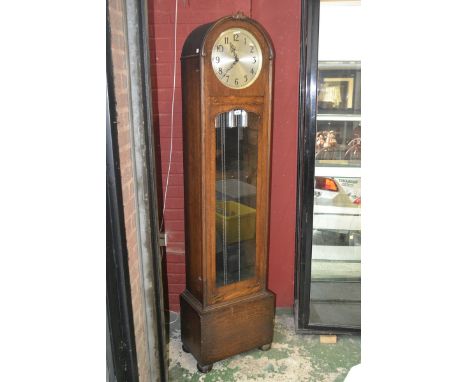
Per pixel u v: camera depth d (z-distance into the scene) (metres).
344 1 2.00
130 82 1.40
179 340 2.20
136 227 1.47
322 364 2.02
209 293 1.87
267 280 2.20
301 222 2.11
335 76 2.11
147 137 1.46
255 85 1.74
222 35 1.62
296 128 2.17
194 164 1.78
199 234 1.83
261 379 1.91
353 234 2.35
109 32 1.07
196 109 1.69
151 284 1.56
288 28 2.04
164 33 2.01
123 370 1.26
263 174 1.87
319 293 2.43
